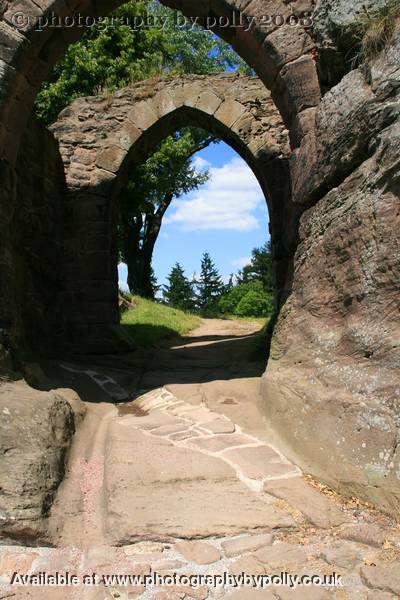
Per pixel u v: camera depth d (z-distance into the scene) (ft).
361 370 12.17
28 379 16.22
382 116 12.10
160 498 11.35
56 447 12.75
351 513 11.00
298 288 15.39
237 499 11.45
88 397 18.15
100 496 11.87
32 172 23.86
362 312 12.51
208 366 24.14
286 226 17.98
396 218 11.72
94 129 29.63
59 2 15.66
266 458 13.32
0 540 10.23
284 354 15.37
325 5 14.06
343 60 14.11
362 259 12.52
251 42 16.06
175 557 9.73
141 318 43.57
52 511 10.93
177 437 14.47
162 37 49.16
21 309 21.72
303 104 15.11
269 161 28.43
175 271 182.29
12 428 12.26
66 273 28.32
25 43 15.48
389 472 10.76
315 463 12.55
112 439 14.14
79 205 28.86
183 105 29.55
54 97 42.88
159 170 60.44
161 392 19.19
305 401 13.39
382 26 12.51
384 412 11.23
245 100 29.22
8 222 16.65
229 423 15.34
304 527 10.61
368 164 12.69
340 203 13.48
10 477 10.95
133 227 72.38
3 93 15.31
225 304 135.44
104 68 43.98
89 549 10.05
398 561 9.21
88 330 28.07
